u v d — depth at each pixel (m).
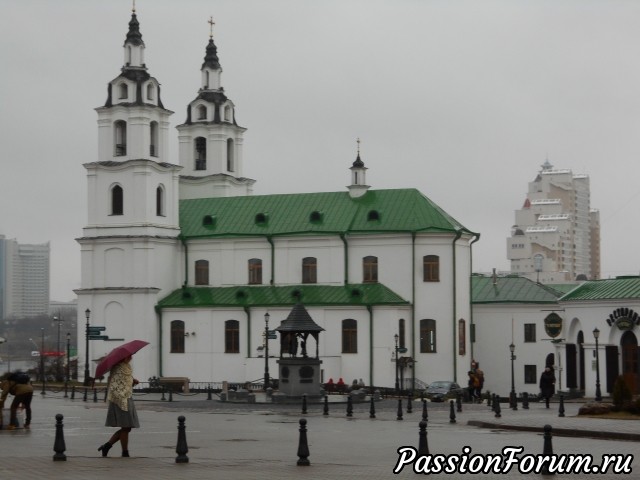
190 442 42.00
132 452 37.03
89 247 110.94
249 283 110.31
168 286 111.44
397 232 104.88
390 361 102.12
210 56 123.62
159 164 110.75
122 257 109.94
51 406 69.00
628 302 85.50
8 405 66.69
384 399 83.25
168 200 112.06
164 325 109.75
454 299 103.94
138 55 111.69
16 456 34.50
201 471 30.75
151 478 28.70
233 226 111.88
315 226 108.50
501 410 65.56
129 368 34.47
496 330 117.50
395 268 105.19
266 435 46.00
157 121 112.06
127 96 111.00
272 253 109.62
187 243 112.62
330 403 74.25
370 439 43.84
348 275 106.75
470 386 86.50
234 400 77.25
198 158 122.62
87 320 97.62
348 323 103.69
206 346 108.38
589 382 88.06
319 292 106.38
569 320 91.94
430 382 103.19
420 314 104.19
